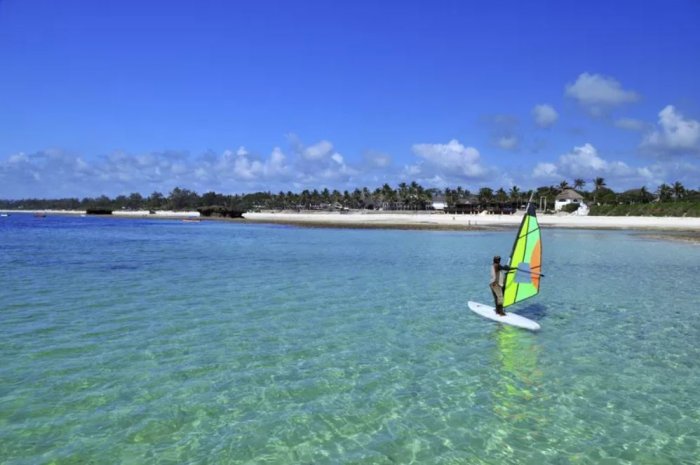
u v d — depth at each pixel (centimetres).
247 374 1027
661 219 8981
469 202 16125
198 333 1323
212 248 4031
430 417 843
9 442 735
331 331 1369
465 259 3288
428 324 1461
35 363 1066
